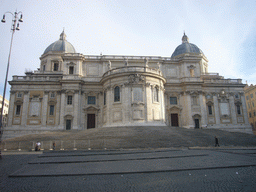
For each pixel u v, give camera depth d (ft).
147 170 39.45
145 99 132.57
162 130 106.22
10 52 79.05
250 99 229.25
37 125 158.20
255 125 218.18
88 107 161.48
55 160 55.36
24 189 29.17
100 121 161.79
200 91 169.99
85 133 107.45
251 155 60.95
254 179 32.53
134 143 86.38
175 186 29.55
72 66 168.86
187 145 88.33
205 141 97.09
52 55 193.47
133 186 29.96
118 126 122.01
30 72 190.08
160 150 75.36
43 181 33.55
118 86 137.39
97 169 41.88
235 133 124.16
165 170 39.37
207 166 42.60
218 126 170.71
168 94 171.94
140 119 128.06
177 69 180.34
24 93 163.32
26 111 160.35
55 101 162.50
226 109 175.63
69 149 84.07
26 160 57.36
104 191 27.86
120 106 132.57
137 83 133.08
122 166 44.73
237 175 35.40
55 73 183.42
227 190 27.35
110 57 174.19
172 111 169.68
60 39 215.31
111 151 76.23
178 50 207.92
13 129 156.04
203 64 201.57
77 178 35.37
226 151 71.41
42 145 89.51
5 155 70.59
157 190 27.89
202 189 27.94
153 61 176.04
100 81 156.56
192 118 164.86
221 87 179.22
